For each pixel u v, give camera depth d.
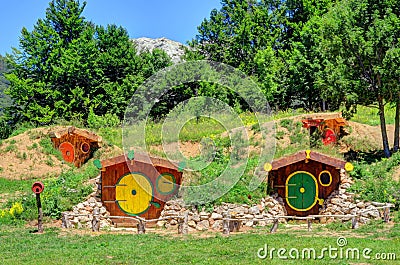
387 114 36.97
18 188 27.48
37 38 50.88
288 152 27.41
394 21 26.34
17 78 49.16
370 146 29.80
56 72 49.41
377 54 26.97
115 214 20.81
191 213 19.61
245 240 16.36
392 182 21.58
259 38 51.75
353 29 27.22
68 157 32.41
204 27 52.62
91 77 50.28
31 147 32.47
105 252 14.82
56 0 53.03
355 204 20.55
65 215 19.89
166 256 14.16
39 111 48.75
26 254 14.83
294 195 21.23
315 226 19.53
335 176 21.36
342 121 30.53
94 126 41.84
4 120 47.44
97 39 55.62
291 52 50.31
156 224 20.28
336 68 28.06
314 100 45.28
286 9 55.12
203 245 15.73
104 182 21.14
